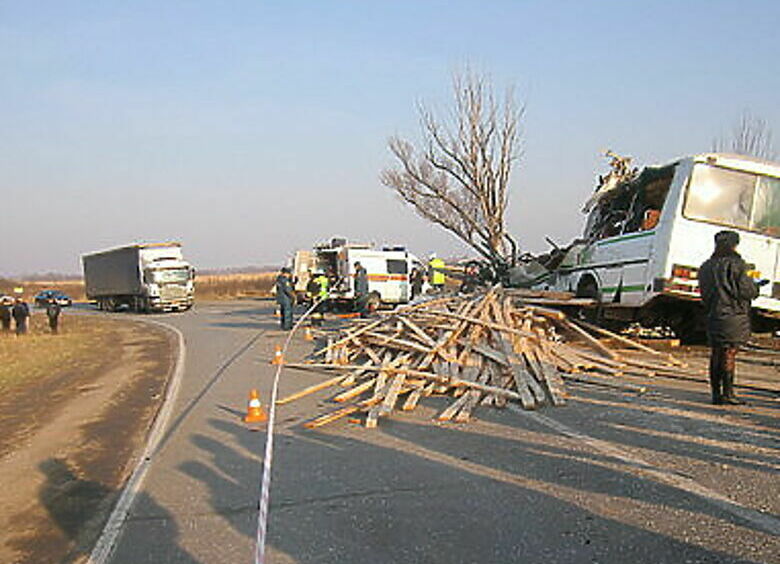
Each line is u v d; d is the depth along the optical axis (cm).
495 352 884
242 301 4656
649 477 483
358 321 1352
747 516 405
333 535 414
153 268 3438
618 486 468
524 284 1628
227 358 1333
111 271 3909
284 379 1016
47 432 759
